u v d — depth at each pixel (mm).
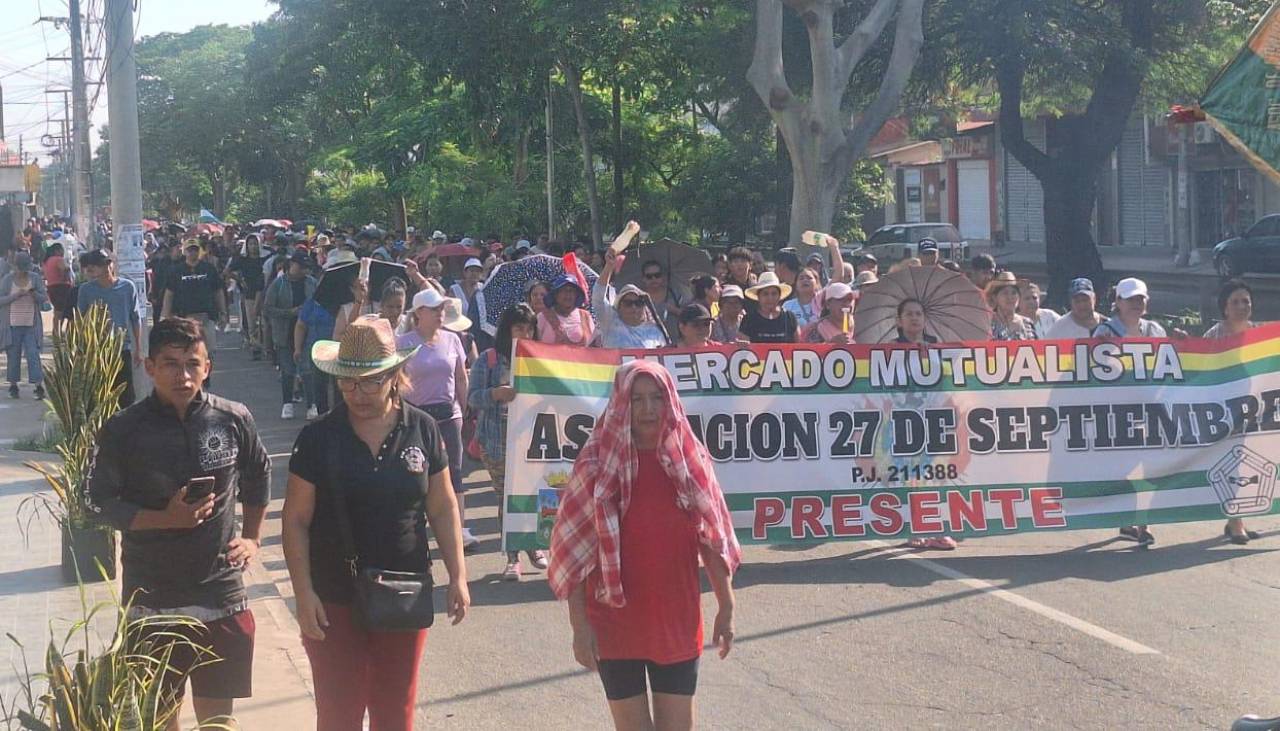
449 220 38250
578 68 32688
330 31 39281
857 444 9703
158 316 21344
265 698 6762
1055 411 9883
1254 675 7012
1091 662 7262
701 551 4973
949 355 9820
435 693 7016
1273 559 9531
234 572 5336
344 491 4977
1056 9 26688
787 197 34469
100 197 107562
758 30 21297
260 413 17516
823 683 7031
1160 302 30531
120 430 5148
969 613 8234
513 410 9195
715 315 12141
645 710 4906
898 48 21672
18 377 18422
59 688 4656
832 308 11742
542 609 8562
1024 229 57781
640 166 38094
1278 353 10180
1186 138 41688
